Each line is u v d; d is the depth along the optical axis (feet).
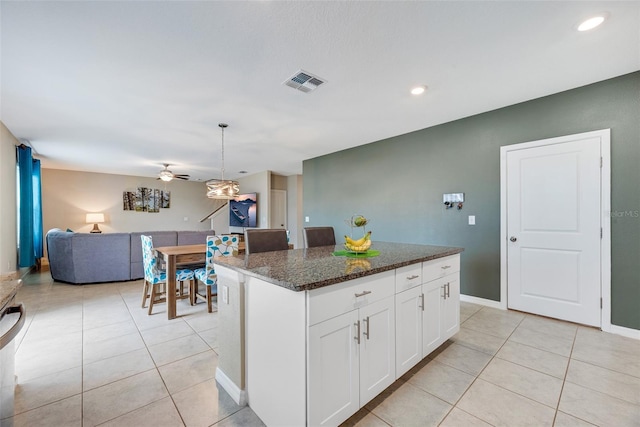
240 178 27.91
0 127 11.23
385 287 5.44
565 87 8.80
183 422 4.97
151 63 7.19
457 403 5.41
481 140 10.95
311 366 4.10
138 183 25.96
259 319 5.04
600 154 8.44
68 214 22.71
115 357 7.20
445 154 12.02
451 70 7.73
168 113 10.53
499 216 10.52
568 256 9.05
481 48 6.73
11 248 13.28
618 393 5.62
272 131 12.89
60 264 15.01
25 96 8.98
